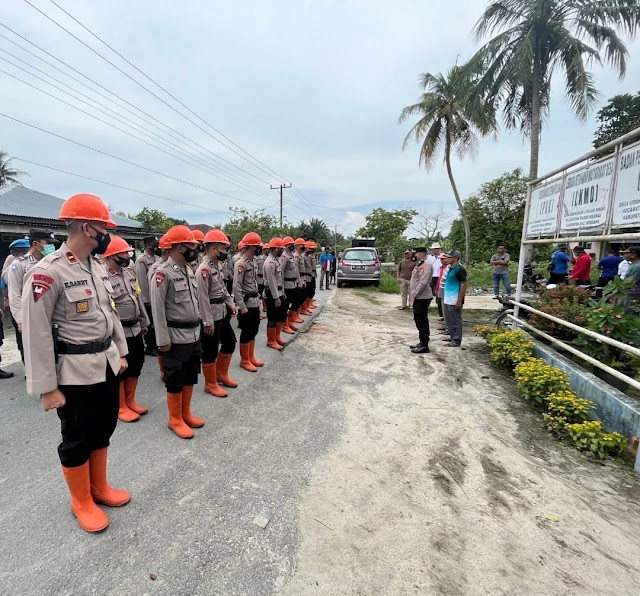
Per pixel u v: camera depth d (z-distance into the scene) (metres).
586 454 3.42
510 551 2.29
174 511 2.50
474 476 3.04
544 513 2.64
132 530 2.33
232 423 3.80
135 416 3.76
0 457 3.05
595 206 4.54
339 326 8.70
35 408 3.95
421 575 2.09
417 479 2.97
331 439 3.55
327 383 5.04
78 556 2.11
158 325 3.30
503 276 11.73
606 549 2.34
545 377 4.28
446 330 8.34
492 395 4.73
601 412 3.88
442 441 3.57
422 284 6.41
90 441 2.36
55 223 10.16
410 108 20.30
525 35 12.98
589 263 9.55
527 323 6.46
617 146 4.05
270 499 2.67
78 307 2.23
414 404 4.41
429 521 2.52
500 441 3.60
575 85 13.02
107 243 2.36
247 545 2.25
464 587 2.03
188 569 2.07
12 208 10.25
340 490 2.80
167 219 32.59
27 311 2.04
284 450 3.33
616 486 2.98
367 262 16.36
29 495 2.60
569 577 2.13
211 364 4.42
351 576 2.07
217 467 3.02
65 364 2.20
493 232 23.55
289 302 7.89
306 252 10.09
